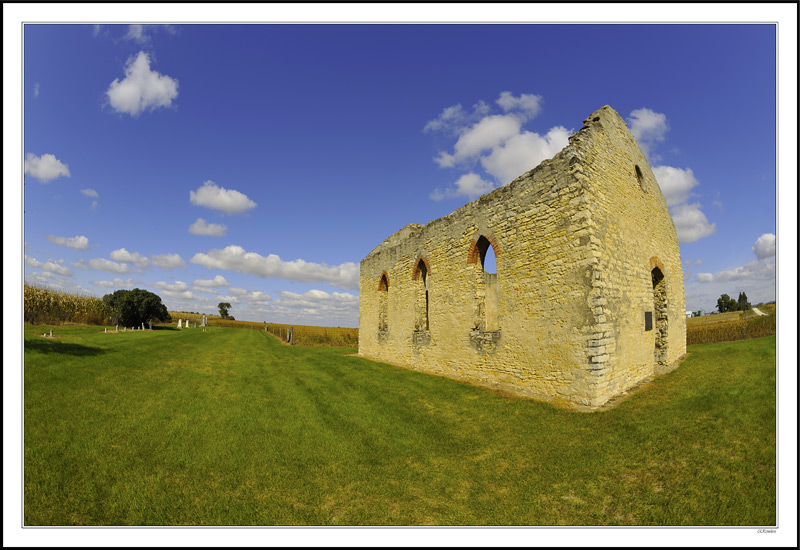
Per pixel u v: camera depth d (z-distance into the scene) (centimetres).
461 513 518
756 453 561
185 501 521
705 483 516
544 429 795
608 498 527
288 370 1616
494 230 1240
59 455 619
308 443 751
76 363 1214
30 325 2216
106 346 1698
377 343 2073
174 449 684
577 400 929
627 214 1166
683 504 483
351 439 781
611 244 1034
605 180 1072
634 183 1255
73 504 494
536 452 694
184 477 589
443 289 1493
